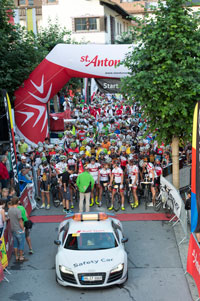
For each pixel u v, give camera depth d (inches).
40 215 542.3
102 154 606.5
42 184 561.0
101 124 888.3
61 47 735.7
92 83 1259.8
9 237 406.6
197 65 491.8
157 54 490.0
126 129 820.6
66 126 802.8
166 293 338.6
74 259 346.9
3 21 780.0
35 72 756.0
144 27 509.7
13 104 794.2
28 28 1157.7
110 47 719.7
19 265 398.6
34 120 772.0
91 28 1600.6
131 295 336.5
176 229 480.4
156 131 538.3
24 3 1731.1
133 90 517.0
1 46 733.3
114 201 549.3
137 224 499.5
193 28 494.6
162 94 502.6
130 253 419.8
